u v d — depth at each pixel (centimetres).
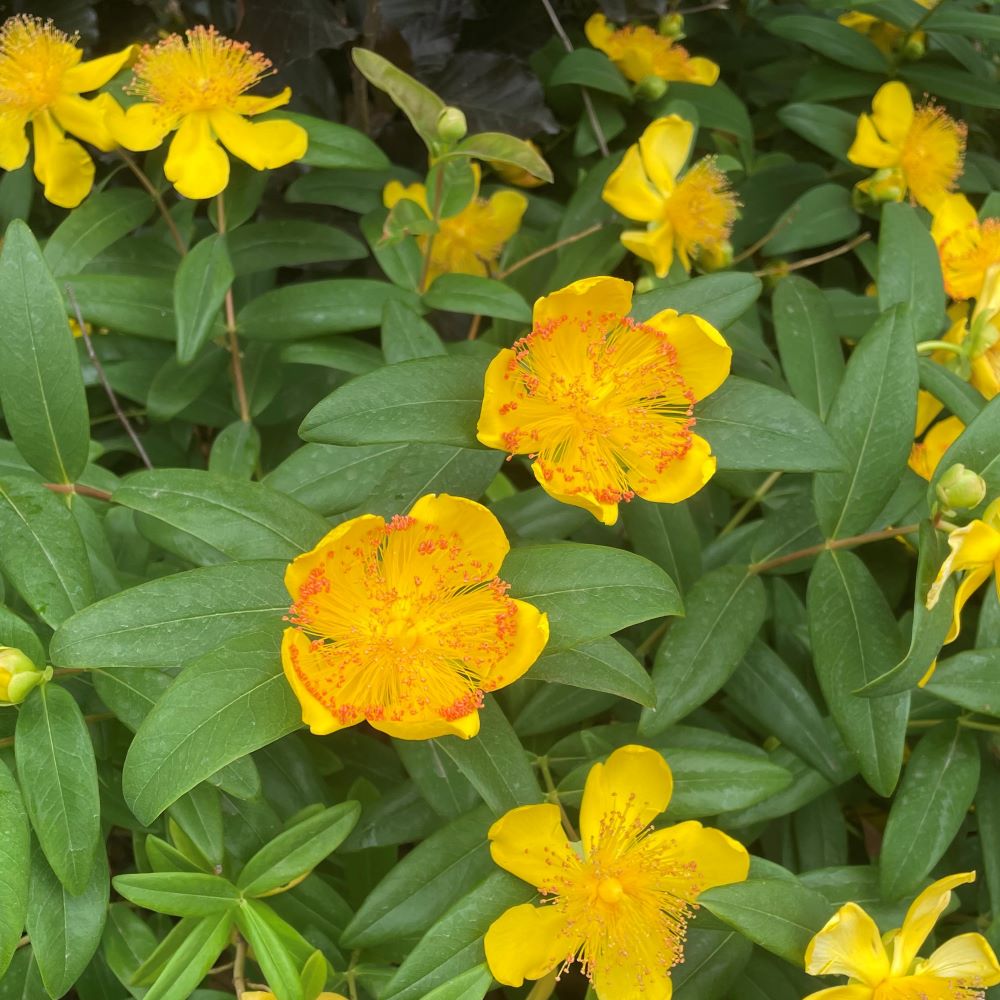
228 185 77
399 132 85
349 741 74
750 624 70
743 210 86
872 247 84
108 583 69
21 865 63
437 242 81
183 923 66
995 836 71
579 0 88
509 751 65
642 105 85
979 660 68
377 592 63
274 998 64
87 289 75
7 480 66
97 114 76
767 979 70
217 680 63
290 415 80
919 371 71
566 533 73
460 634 63
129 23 84
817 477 69
